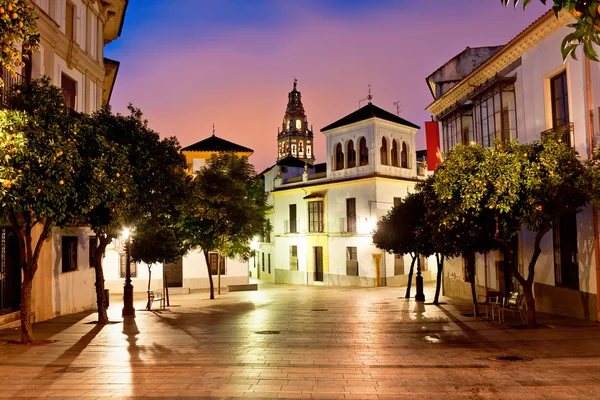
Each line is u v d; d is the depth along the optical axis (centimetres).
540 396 655
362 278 3641
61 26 1769
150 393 680
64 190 932
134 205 1298
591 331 1173
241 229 2670
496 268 1961
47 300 1609
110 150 1072
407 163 3903
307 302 2188
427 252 1962
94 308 2075
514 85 1770
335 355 938
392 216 2177
